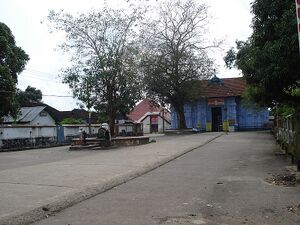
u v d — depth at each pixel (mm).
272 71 14602
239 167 14555
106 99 32938
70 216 7820
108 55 32562
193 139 31000
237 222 7168
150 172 13742
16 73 37812
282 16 13703
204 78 46250
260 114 52094
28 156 23938
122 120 49594
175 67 45125
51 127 38875
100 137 28625
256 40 16125
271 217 7477
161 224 7094
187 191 10117
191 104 54094
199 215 7691
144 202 8922
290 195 9422
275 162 15859
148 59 43781
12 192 9977
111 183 11156
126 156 18984
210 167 14719
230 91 52219
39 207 8219
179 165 15539
